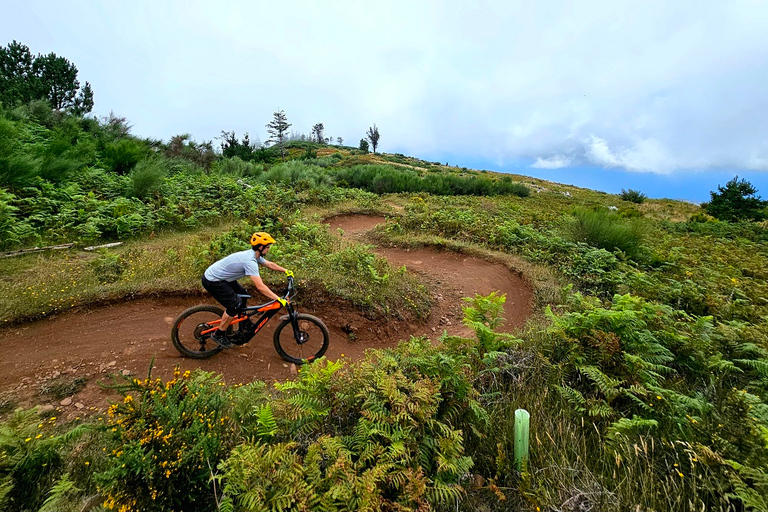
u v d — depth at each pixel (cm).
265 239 432
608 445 280
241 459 220
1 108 1439
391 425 265
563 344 416
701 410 302
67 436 265
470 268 906
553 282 769
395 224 1182
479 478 263
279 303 443
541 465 271
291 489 210
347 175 2586
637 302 496
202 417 262
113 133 1889
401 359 369
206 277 432
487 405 336
